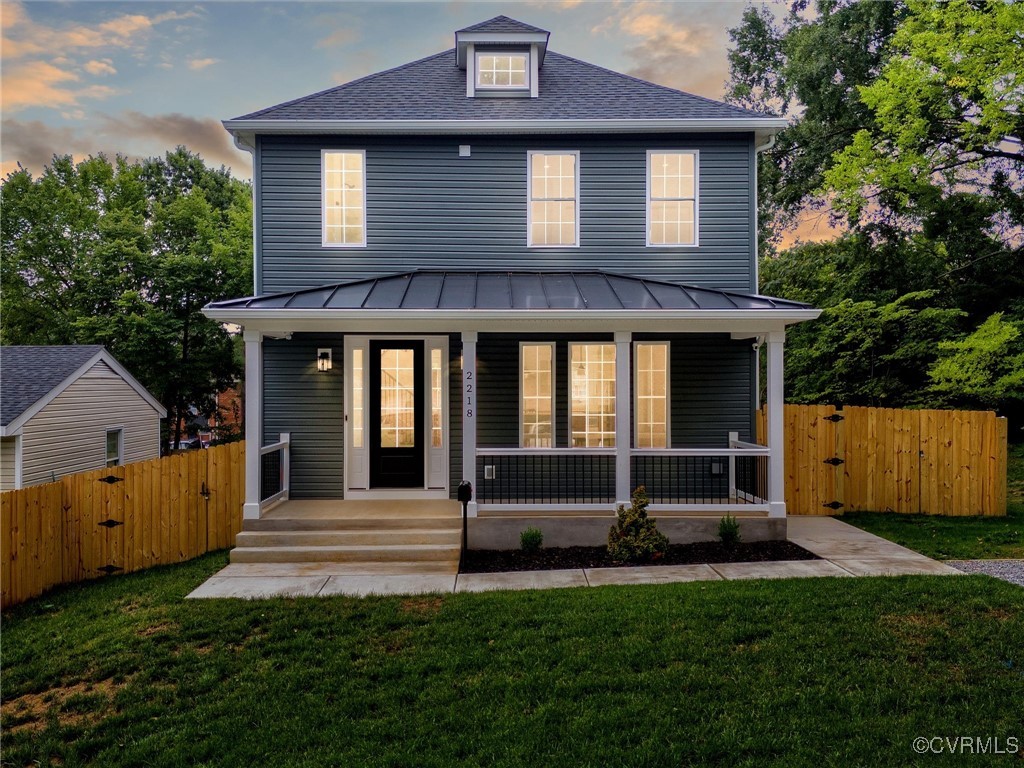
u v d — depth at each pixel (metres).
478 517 8.84
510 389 10.44
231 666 5.09
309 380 10.34
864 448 10.80
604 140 10.73
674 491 10.46
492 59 11.57
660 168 10.77
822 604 5.93
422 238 10.62
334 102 11.02
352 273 10.52
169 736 4.10
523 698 4.43
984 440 10.33
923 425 10.59
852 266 18.11
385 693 4.56
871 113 18.34
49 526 7.79
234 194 34.91
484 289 9.58
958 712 4.11
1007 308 16.50
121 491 8.71
